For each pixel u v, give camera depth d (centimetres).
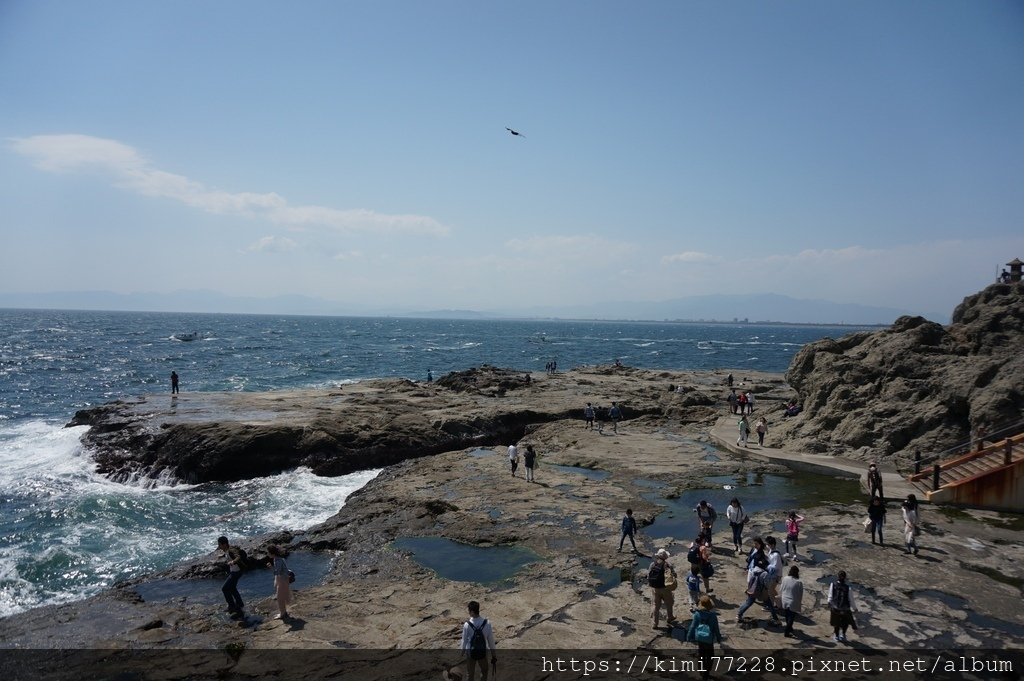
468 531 1942
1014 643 1207
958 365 2694
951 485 2133
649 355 12825
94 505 2480
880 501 1772
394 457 3328
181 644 1264
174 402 4269
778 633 1248
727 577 1546
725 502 2256
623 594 1461
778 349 16038
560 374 6656
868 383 2978
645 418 4194
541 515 2094
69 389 6147
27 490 2753
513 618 1345
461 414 3903
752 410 4041
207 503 2617
